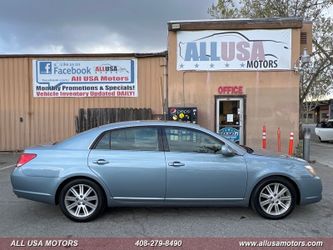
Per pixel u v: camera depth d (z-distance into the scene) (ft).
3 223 19.16
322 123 85.87
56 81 47.16
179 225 18.63
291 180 19.49
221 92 44.04
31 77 47.42
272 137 43.86
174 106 44.42
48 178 19.08
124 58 46.44
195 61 44.06
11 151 48.14
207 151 19.53
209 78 44.09
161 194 19.15
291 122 43.70
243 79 43.88
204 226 18.47
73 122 47.29
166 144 19.57
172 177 19.03
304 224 18.81
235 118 44.19
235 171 19.17
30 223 19.13
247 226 18.47
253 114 43.96
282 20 43.19
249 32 43.57
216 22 43.50
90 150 19.53
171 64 44.32
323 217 20.03
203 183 19.10
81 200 19.29
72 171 19.04
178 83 44.34
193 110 42.93
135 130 19.83
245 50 43.70
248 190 19.33
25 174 19.20
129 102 46.73
